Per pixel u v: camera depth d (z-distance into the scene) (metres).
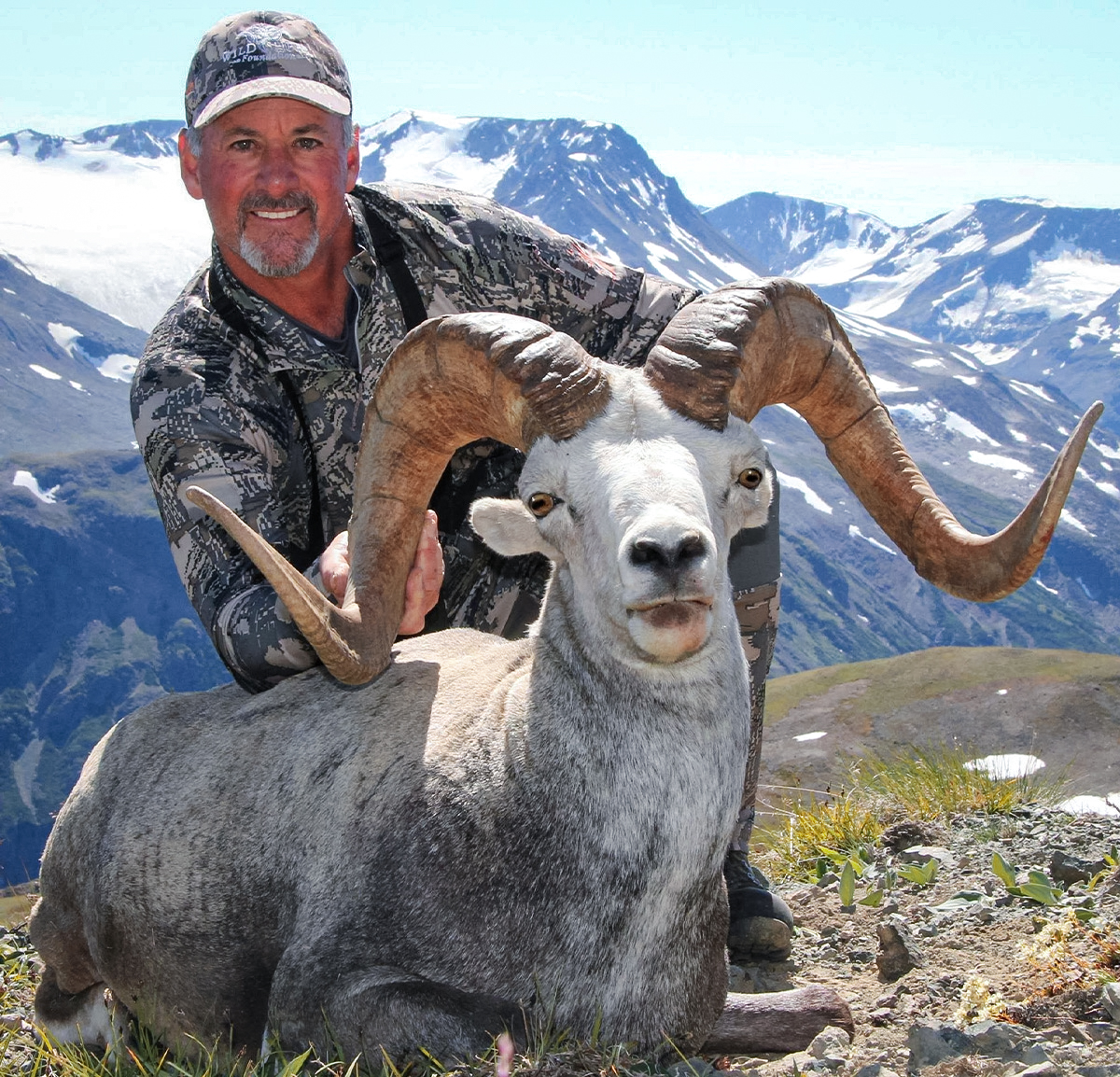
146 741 2.04
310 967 1.79
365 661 1.82
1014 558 1.81
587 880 1.76
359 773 1.85
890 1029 1.86
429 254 2.14
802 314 1.91
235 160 2.04
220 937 1.90
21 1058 1.92
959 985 1.92
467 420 1.88
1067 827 2.52
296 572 1.75
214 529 1.99
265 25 2.05
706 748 1.78
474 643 2.06
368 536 1.90
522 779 1.78
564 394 1.77
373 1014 1.71
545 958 1.75
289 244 2.06
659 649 1.68
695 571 1.65
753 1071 1.76
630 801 1.76
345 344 2.13
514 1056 1.67
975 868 2.32
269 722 1.96
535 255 2.18
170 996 1.95
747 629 2.16
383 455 1.91
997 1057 1.71
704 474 1.76
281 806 1.89
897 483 1.96
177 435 2.02
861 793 2.94
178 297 2.14
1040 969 1.88
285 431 2.10
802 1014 1.88
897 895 2.26
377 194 2.15
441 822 1.78
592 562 1.74
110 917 1.97
